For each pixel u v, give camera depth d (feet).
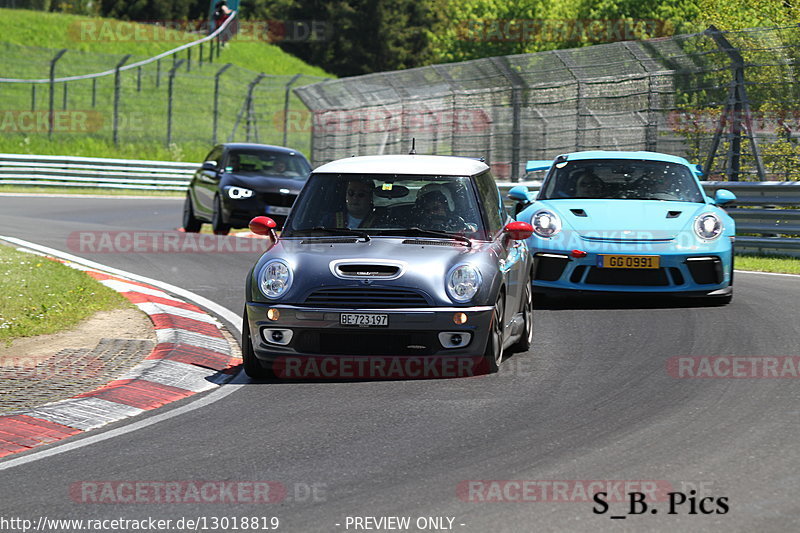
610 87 269.44
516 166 296.30
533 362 93.56
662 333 106.63
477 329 85.56
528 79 292.20
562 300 131.34
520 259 98.58
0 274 132.26
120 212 292.81
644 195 132.77
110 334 107.04
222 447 67.56
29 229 202.80
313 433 70.44
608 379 85.81
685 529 50.44
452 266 86.89
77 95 575.38
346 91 367.25
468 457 63.72
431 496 56.13
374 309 85.10
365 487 58.08
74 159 390.63
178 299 130.72
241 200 209.26
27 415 76.33
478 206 95.40
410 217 94.32
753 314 117.39
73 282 132.57
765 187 190.80
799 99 226.99
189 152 523.70
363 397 80.84
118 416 77.10
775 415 72.84
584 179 135.64
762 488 56.44
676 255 121.49
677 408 75.41
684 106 248.52
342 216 95.04
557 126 287.07
